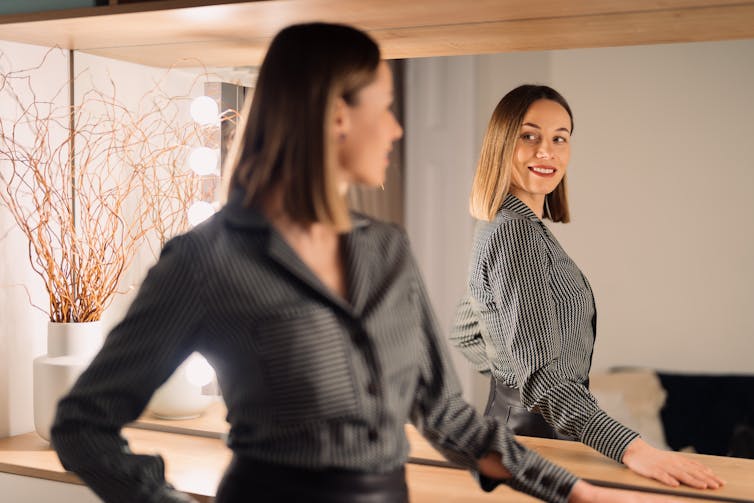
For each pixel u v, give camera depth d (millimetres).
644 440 1649
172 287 986
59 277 2039
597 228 1680
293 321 977
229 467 1044
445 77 1787
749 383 1593
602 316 1683
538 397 1594
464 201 1771
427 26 1708
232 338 995
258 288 980
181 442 2010
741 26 1583
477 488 1617
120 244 2170
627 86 1659
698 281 1623
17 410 2125
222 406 2041
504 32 1720
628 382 1663
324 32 1013
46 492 1833
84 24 1836
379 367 1014
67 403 986
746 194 1585
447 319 1794
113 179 2158
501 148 1687
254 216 1008
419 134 1815
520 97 1690
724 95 1597
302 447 984
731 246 1600
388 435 1019
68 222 2129
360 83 1012
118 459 981
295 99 985
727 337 1603
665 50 1634
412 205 1821
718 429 1606
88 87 2146
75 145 2148
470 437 1155
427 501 1541
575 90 1688
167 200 2133
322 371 978
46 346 2189
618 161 1666
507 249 1643
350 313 1003
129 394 990
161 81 2109
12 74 2045
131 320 992
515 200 1678
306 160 977
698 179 1619
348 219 994
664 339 1646
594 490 1147
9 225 2082
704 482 1530
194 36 1918
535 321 1610
